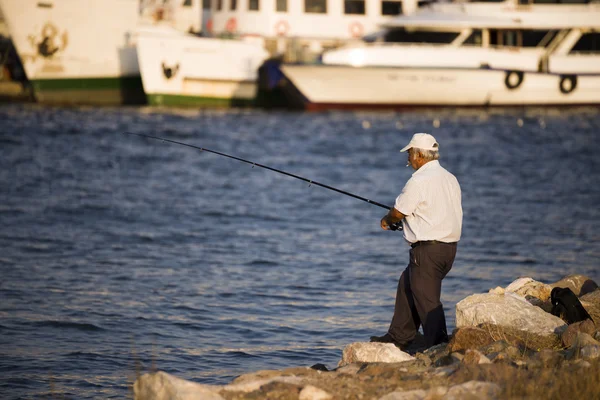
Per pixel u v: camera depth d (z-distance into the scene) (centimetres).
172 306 3747
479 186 8106
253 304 3816
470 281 4375
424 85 14062
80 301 3806
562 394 1956
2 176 8012
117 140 10812
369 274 4522
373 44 13888
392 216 2575
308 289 4144
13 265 4594
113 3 14225
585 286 3238
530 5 14062
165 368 2880
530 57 14350
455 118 13950
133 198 7056
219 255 4997
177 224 6009
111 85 14550
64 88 14312
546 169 9256
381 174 8900
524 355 2345
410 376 2173
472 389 1992
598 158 10125
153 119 12938
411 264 2600
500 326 2592
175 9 15512
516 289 3184
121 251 5056
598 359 2170
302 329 3394
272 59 14288
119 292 4003
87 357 2986
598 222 6297
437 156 2573
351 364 2380
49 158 9281
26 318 3494
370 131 12375
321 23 14512
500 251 5228
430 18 13925
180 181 8094
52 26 13988
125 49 14438
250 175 8588
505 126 13062
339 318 3578
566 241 5569
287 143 11112
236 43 14312
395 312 2689
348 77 13875
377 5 14700
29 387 2672
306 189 7806
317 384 2123
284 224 6128
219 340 3228
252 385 2098
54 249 5062
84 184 7738
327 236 5688
